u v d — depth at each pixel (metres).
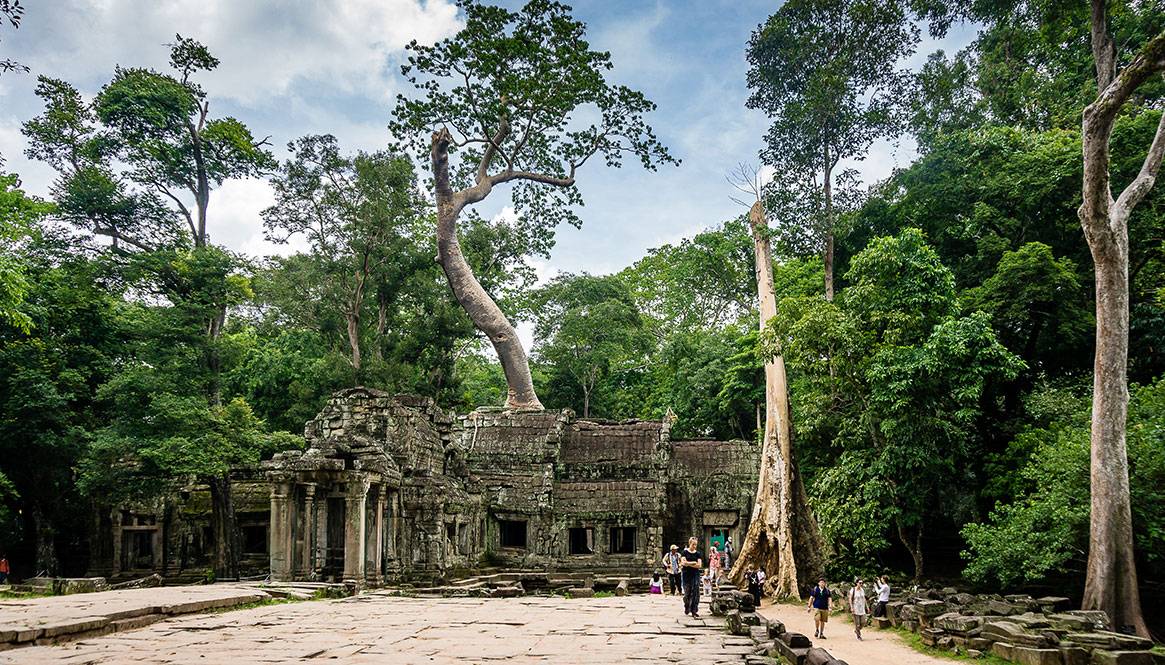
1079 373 31.47
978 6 34.75
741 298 61.50
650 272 70.00
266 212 45.22
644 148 45.69
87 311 34.34
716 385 51.03
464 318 49.47
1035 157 31.30
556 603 20.58
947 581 29.39
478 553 35.09
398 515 27.83
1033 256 28.09
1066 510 21.00
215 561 30.41
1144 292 30.14
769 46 35.84
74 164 39.72
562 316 60.94
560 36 40.34
